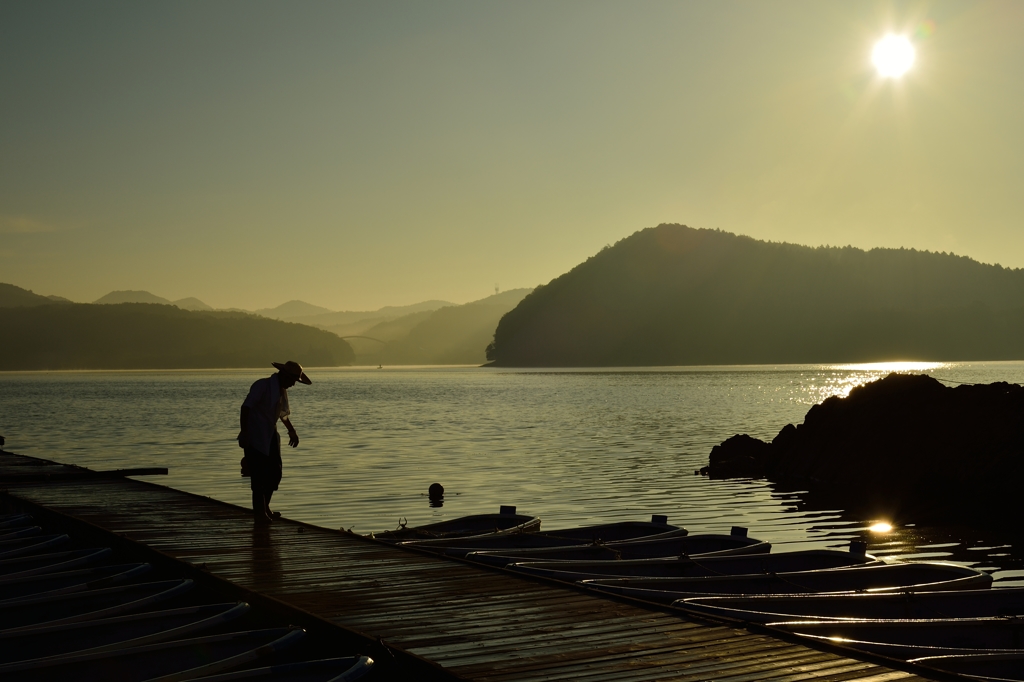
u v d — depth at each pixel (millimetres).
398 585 8250
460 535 14492
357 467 28797
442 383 151125
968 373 142500
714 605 8273
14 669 5449
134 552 10281
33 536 11109
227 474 26766
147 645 5965
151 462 30422
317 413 62844
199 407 72812
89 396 99250
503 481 25391
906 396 28203
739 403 74812
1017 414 26000
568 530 14562
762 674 5637
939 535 18656
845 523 19938
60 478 18266
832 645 6230
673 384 125062
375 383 155000
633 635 6555
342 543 10469
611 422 52500
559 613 7215
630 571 11016
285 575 8664
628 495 22984
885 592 9477
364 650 5949
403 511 19922
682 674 5629
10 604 7164
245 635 6281
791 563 12125
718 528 18500
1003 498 23578
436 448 35719
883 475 25969
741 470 28750
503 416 58812
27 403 81500
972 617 9102
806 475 27516
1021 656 7086
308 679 5578
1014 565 15523
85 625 6527
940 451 25969
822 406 29719
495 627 6777
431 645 6285
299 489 23438
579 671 5691
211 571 8812
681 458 32312
